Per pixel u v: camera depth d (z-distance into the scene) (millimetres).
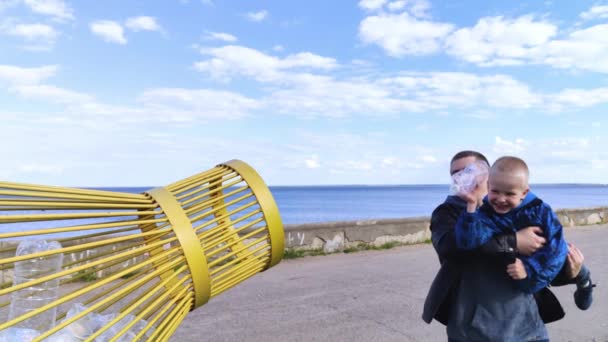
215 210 2432
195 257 2156
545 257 2359
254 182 2592
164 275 2412
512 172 2357
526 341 2461
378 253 9703
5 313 4301
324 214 69500
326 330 5012
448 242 2486
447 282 2590
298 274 7672
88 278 6203
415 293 6531
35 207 1888
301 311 5664
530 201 2447
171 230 2178
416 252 9836
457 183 2441
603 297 6344
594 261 9023
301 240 9203
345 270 7996
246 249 2658
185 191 2445
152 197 2219
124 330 1980
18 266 2410
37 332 2121
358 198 165000
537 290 2404
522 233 2395
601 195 173250
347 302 6059
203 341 4688
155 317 2182
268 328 5066
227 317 5430
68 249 1773
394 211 77750
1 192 1812
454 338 2555
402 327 5117
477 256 2518
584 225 15695
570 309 5793
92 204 2041
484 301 2471
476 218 2375
